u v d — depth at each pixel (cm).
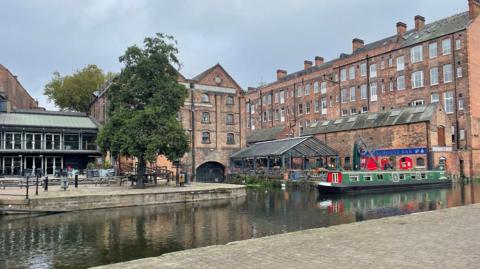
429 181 3378
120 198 2173
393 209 2144
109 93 2772
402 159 3969
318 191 3109
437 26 4672
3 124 3434
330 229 962
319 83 5997
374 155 4131
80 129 3759
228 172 4453
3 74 4478
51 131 3644
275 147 4209
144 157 2522
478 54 4194
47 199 1941
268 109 7069
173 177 3484
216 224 1680
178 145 2608
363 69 5272
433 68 4428
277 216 1905
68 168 3459
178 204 2333
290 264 642
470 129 4016
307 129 5250
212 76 4512
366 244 787
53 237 1411
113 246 1272
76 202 2028
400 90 4762
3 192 2147
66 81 5600
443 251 719
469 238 836
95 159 3828
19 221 1738
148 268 630
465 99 4081
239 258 686
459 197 2606
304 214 1978
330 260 664
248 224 1683
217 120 4494
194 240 1359
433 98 4409
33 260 1105
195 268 627
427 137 3759
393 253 709
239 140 4641
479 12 4256
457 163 3969
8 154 3472
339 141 4659
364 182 3069
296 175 3669
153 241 1343
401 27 5016
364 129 4372
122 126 2566
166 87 2727
